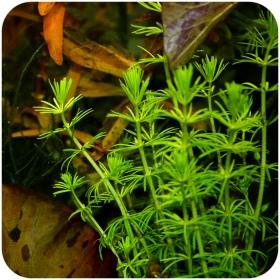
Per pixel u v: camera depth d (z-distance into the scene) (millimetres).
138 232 312
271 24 310
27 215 339
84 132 410
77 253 339
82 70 421
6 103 410
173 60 282
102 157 412
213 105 433
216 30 392
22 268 332
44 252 337
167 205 306
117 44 377
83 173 405
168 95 301
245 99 300
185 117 266
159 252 313
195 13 287
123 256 330
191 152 293
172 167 278
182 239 309
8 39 467
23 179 397
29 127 439
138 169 310
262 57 440
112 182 393
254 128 421
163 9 287
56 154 408
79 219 344
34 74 451
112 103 446
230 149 275
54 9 345
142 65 368
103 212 400
